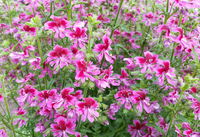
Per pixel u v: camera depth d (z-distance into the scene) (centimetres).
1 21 45
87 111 30
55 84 45
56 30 33
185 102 34
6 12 43
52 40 41
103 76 33
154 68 32
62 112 32
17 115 37
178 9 37
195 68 38
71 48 35
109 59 34
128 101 35
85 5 46
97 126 44
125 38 53
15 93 42
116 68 54
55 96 34
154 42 43
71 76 44
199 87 34
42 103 34
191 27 39
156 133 38
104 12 51
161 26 35
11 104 63
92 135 48
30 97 35
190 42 35
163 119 37
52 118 38
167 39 38
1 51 38
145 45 49
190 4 34
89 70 31
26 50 34
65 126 33
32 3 41
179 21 39
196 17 38
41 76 35
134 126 39
